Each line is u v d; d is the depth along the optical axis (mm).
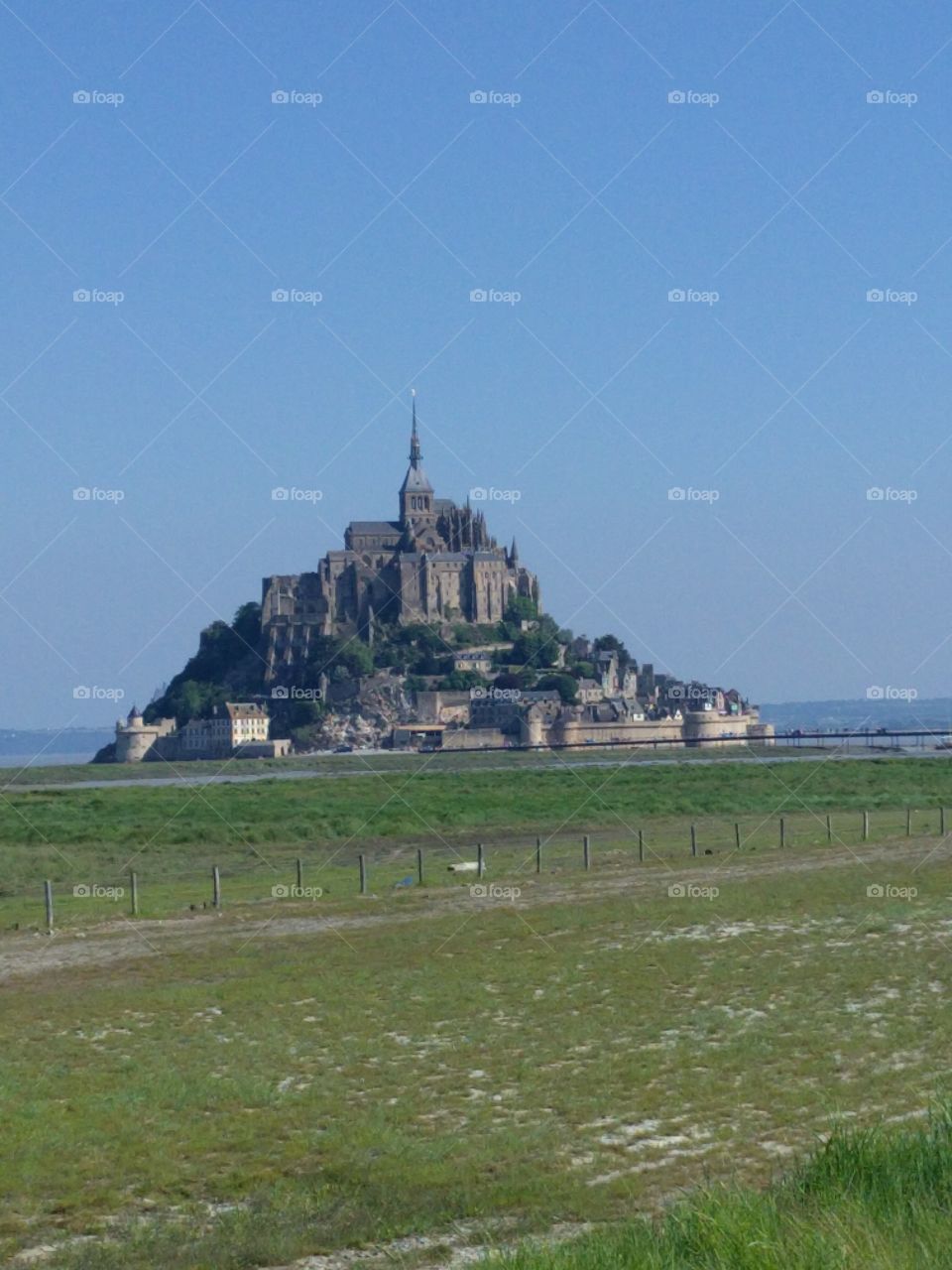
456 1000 30641
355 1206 17812
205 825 89438
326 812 101625
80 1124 21797
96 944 40281
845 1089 22578
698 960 34531
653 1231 15312
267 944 39469
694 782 133250
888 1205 15016
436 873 57062
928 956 34125
